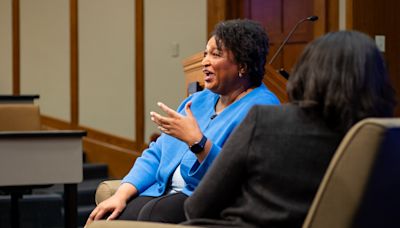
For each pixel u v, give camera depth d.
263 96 3.10
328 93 2.02
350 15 6.97
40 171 4.84
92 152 9.22
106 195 3.45
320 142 2.03
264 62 3.20
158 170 3.28
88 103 9.30
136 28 8.88
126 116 9.00
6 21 9.76
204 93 3.40
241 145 2.06
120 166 9.01
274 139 2.04
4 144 4.77
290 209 2.01
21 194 6.52
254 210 2.04
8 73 9.74
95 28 9.25
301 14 7.64
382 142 1.74
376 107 2.02
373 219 1.84
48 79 9.58
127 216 3.16
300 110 2.07
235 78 3.15
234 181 2.09
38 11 9.65
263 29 3.20
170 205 2.97
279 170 2.03
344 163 1.82
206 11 8.28
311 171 2.02
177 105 8.54
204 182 2.14
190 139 2.79
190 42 8.44
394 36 7.08
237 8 8.22
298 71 2.12
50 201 6.65
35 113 6.33
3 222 6.50
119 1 9.04
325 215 1.86
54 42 9.55
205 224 2.08
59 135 4.86
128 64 8.98
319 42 2.11
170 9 8.62
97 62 9.23
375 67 2.05
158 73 8.73
